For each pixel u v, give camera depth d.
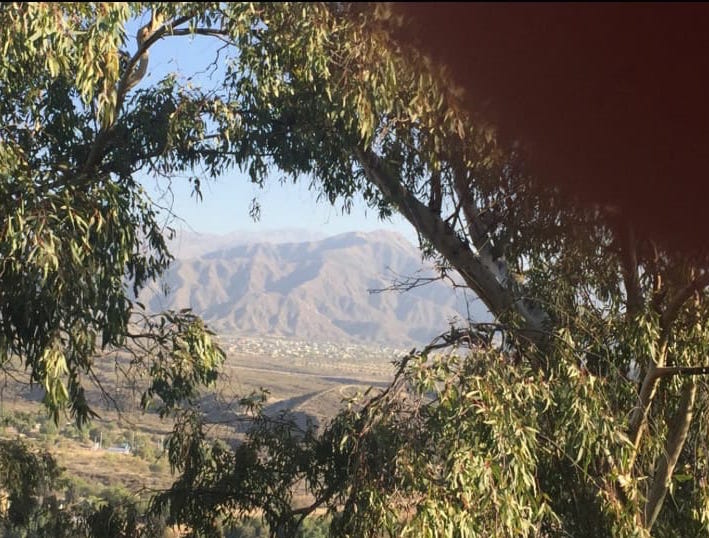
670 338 8.97
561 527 8.31
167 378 9.57
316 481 10.48
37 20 6.43
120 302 8.12
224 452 10.84
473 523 6.92
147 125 8.97
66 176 8.39
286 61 7.91
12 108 9.03
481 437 6.99
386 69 6.96
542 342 8.85
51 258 6.96
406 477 7.35
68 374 8.11
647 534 7.79
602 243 8.21
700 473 9.09
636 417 8.62
